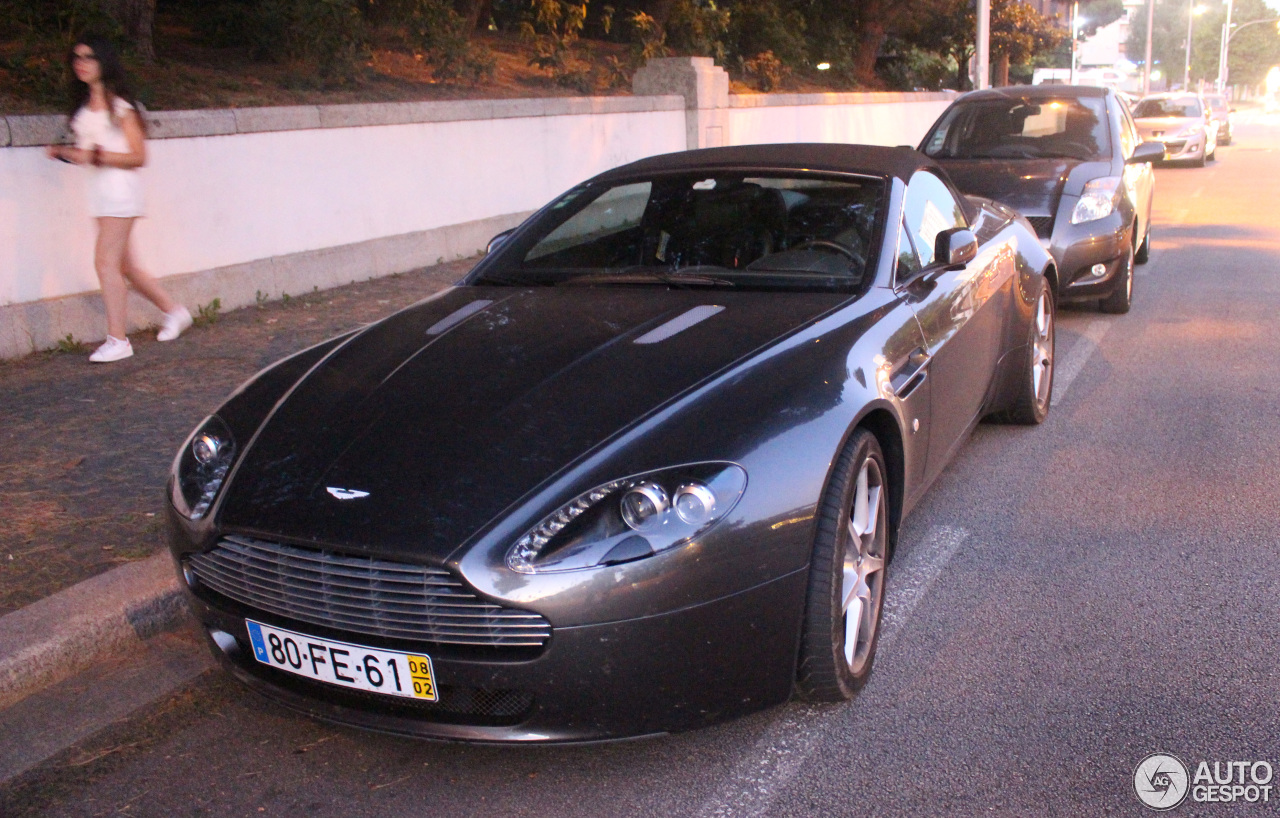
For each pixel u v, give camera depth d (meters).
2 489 4.25
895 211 3.66
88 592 3.33
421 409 2.73
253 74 9.23
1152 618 3.26
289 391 3.07
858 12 23.69
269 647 2.56
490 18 15.44
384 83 10.12
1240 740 2.61
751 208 3.75
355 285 8.41
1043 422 5.33
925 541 3.91
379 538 2.34
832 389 2.73
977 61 18.91
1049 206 7.00
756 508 2.41
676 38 16.83
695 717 2.42
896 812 2.38
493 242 4.15
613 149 11.74
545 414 2.60
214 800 2.52
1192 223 13.06
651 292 3.46
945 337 3.59
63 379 5.78
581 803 2.46
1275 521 3.96
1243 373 6.07
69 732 2.82
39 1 7.46
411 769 2.62
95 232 6.56
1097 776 2.48
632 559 2.28
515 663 2.30
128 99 5.88
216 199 7.35
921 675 2.97
